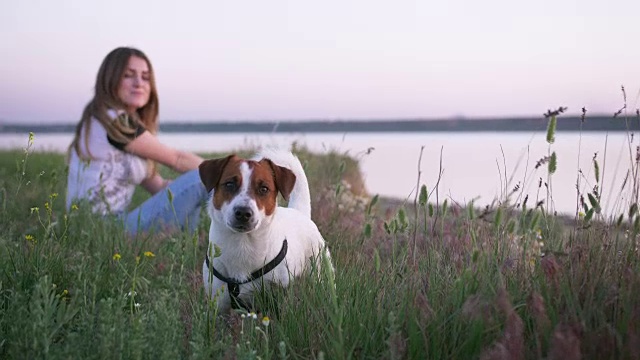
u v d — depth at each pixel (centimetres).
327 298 367
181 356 335
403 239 528
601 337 279
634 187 351
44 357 301
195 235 393
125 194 711
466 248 414
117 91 688
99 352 303
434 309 333
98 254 457
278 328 348
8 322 349
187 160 716
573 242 373
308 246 480
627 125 361
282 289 422
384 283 377
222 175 430
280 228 439
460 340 310
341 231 596
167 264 504
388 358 304
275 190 437
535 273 350
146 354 315
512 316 278
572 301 301
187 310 411
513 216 449
